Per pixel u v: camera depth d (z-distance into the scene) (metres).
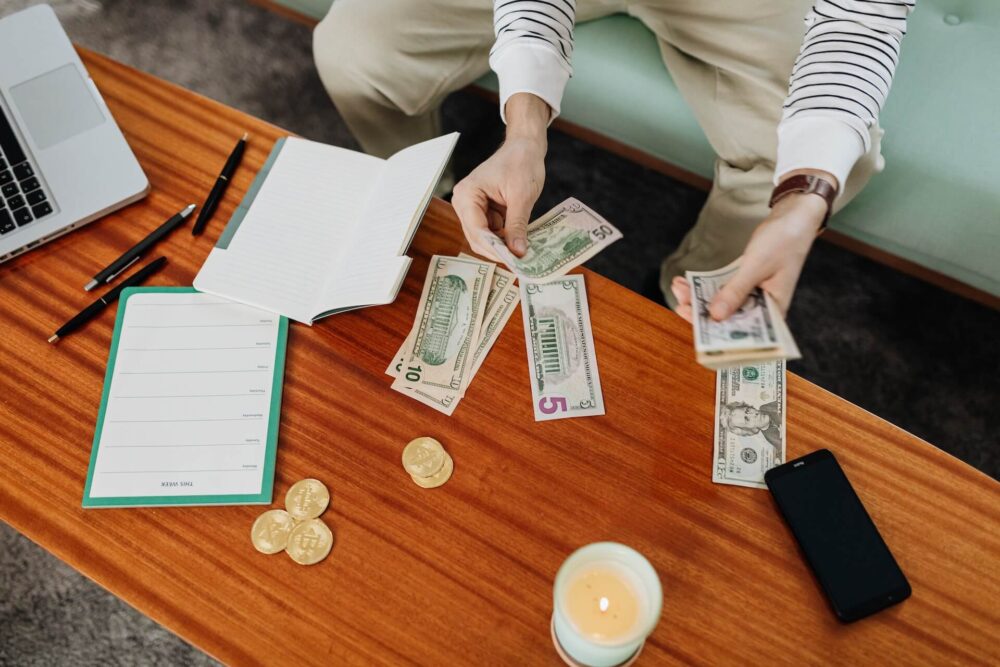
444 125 1.79
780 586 0.79
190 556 0.80
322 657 0.76
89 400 0.89
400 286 0.95
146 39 1.92
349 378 0.90
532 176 0.98
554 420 0.88
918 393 1.55
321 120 1.83
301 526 0.81
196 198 1.02
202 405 0.88
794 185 0.91
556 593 0.68
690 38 1.30
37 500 0.83
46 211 0.98
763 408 0.89
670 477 0.85
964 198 1.26
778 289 0.86
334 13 1.33
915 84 1.27
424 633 0.77
